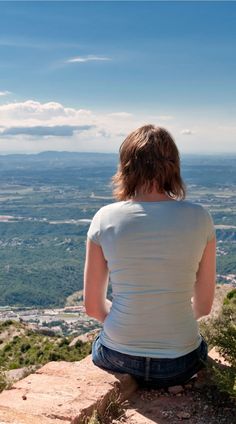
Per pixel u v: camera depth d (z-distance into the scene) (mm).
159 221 3156
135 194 3303
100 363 3420
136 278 3152
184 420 3039
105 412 3025
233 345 3422
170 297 3158
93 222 3312
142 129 3297
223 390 3035
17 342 35812
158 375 3234
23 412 2818
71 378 3289
